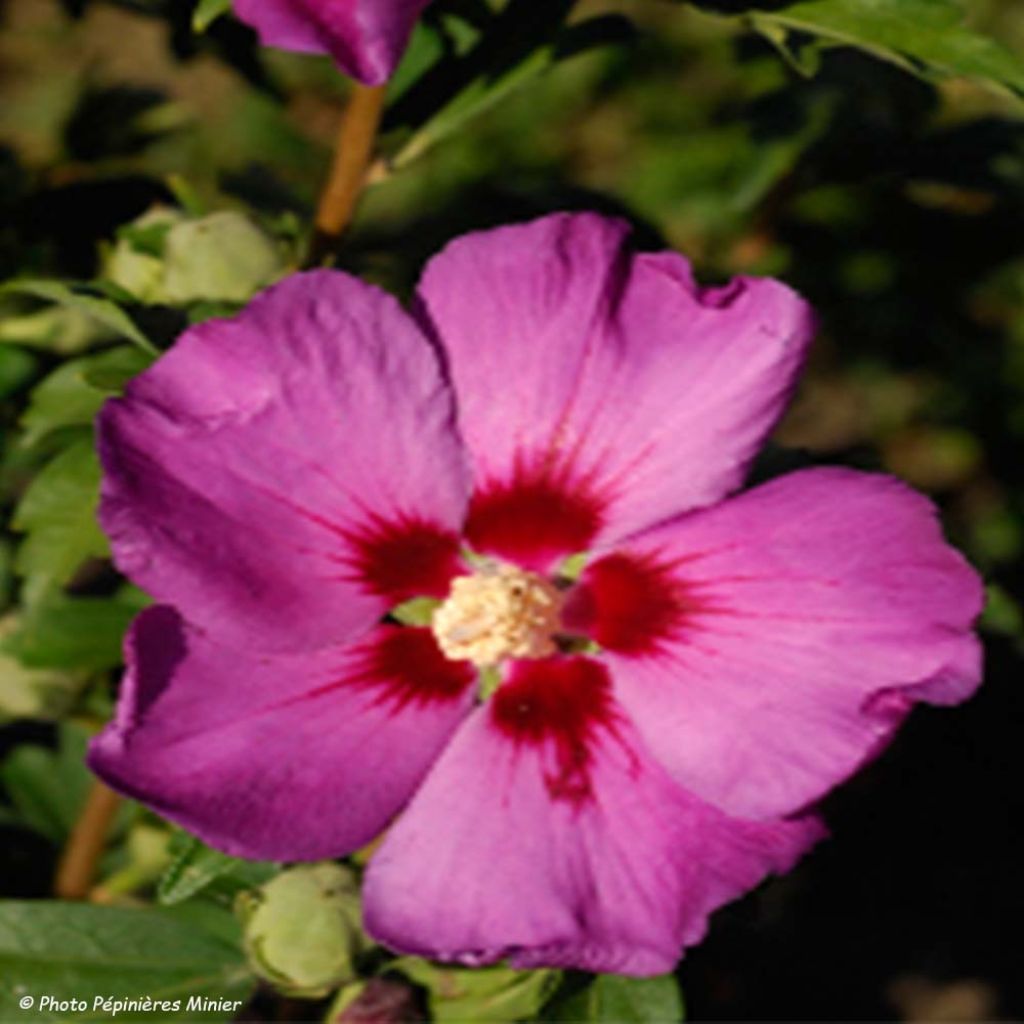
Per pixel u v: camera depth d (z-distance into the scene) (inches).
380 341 17.4
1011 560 28.6
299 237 20.5
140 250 19.8
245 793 17.3
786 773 17.4
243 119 28.7
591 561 18.1
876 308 26.5
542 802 17.7
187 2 22.7
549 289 17.5
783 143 22.5
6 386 21.4
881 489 17.4
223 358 17.2
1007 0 26.6
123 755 17.1
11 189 23.1
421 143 20.3
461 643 17.9
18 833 23.6
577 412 17.8
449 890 17.5
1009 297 27.4
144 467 17.1
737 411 17.6
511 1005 18.8
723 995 28.3
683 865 17.5
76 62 33.7
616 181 30.2
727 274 24.9
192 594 17.2
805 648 17.4
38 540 19.6
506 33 20.3
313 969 18.5
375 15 17.0
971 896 30.3
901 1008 29.7
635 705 17.8
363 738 17.7
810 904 30.3
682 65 30.5
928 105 22.7
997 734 27.0
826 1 18.9
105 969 19.3
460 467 17.8
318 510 17.6
